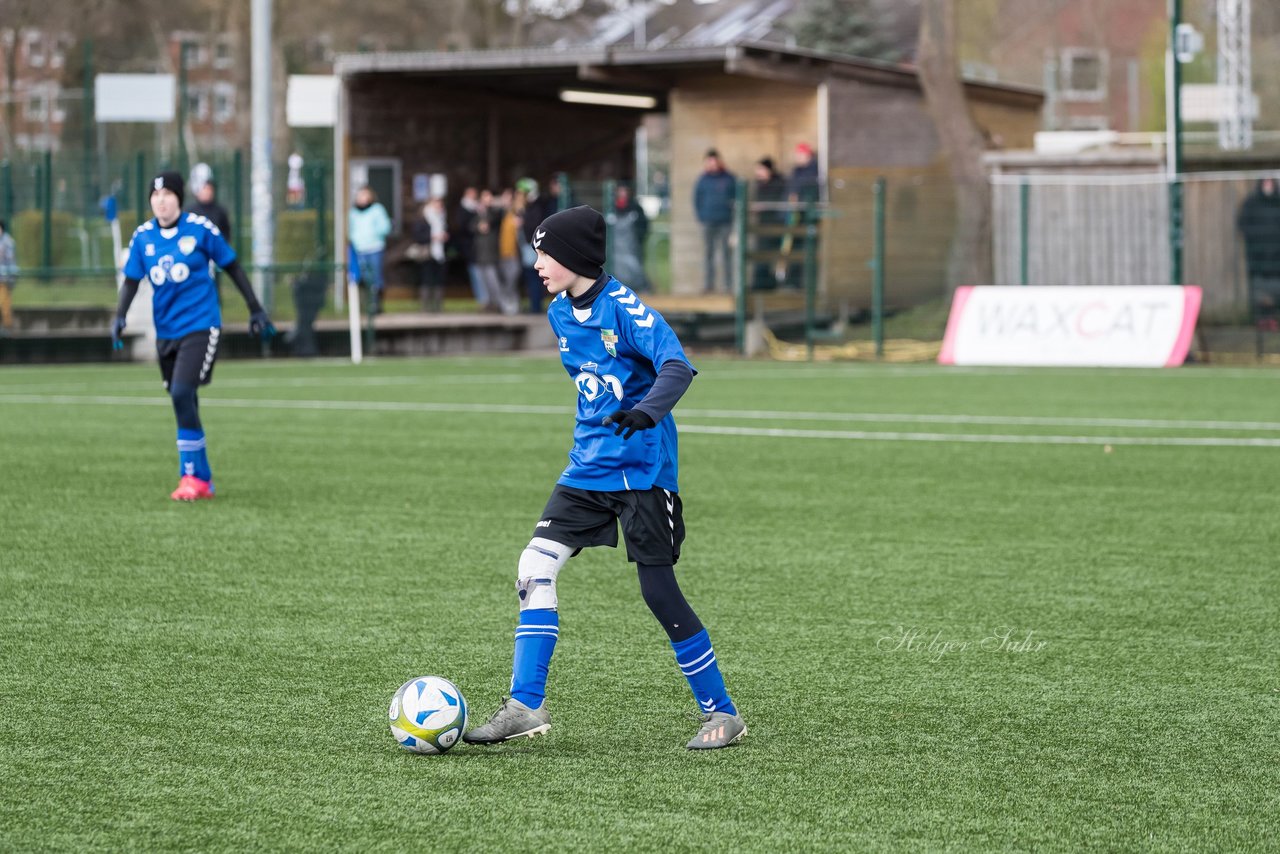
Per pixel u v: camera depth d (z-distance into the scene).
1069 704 15.46
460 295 90.44
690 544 24.53
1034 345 66.62
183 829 11.73
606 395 13.82
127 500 28.36
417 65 79.69
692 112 82.00
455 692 13.74
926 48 78.56
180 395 28.27
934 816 12.09
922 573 22.25
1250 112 86.00
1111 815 12.15
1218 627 18.94
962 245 74.19
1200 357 65.94
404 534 25.08
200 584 21.11
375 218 75.38
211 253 28.42
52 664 16.83
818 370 62.56
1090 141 98.75
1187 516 27.25
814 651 17.67
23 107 159.38
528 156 90.75
